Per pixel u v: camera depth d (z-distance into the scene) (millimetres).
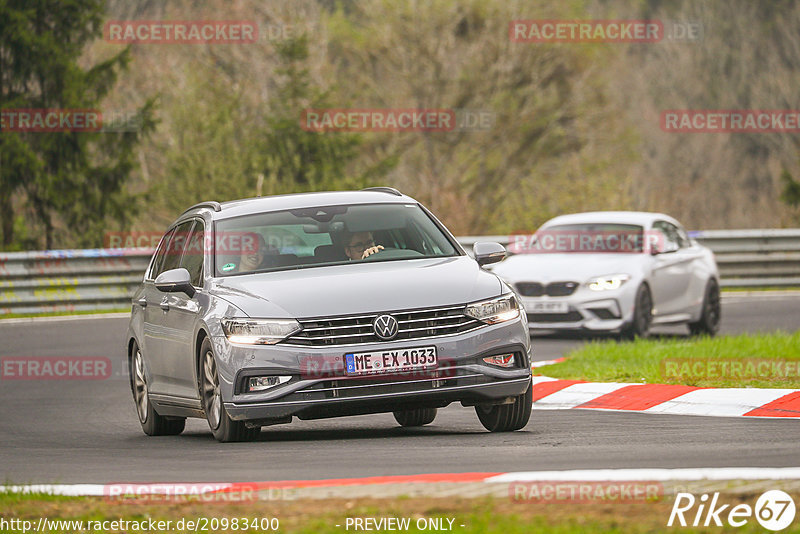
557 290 61781
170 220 131500
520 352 31906
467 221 140875
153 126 127750
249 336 31078
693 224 190875
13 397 49875
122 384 52781
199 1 171000
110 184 126812
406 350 30688
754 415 35312
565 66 172000
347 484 23391
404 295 31219
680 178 194875
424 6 167000
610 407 38719
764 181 195125
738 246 90500
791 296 85250
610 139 172375
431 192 157500
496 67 167625
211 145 134000
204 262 34719
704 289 66375
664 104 199875
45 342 67062
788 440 29188
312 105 145750
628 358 48375
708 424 33375
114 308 84438
